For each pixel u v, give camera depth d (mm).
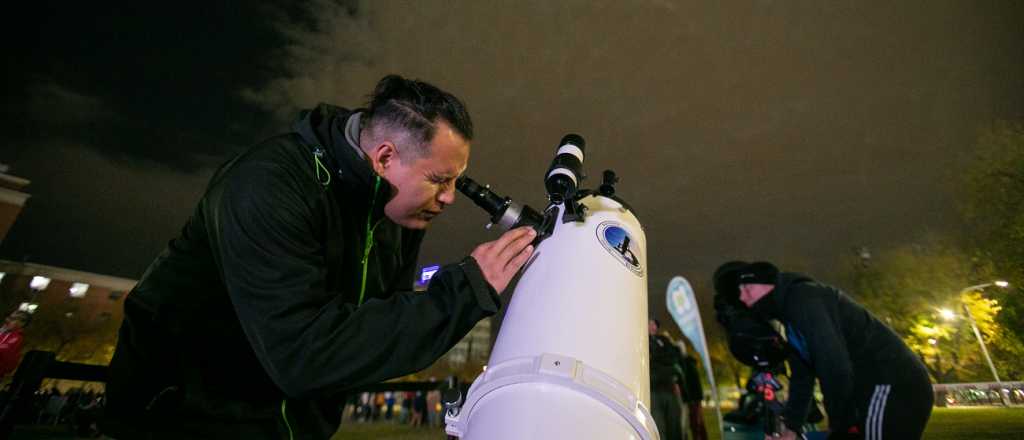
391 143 1075
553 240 1061
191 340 1079
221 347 1095
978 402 12562
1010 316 14711
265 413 1143
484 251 987
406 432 9766
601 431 731
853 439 1912
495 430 752
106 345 31641
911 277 18781
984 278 16031
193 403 1072
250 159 993
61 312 30391
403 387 2439
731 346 2725
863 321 1955
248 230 868
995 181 15102
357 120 1164
